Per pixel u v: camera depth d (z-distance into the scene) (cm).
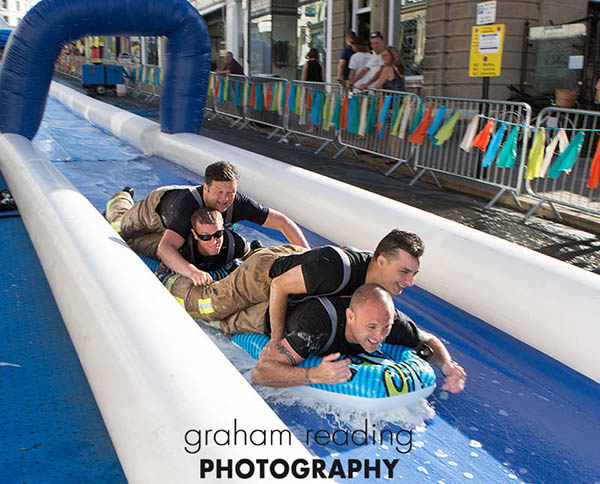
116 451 238
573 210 613
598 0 1163
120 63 2127
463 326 371
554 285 336
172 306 276
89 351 269
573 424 276
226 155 720
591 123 923
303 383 271
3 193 607
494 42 703
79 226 380
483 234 408
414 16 1248
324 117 925
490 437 263
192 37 869
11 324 350
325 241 524
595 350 307
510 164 630
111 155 917
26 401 275
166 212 377
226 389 214
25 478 226
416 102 753
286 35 1723
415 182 776
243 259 397
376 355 288
